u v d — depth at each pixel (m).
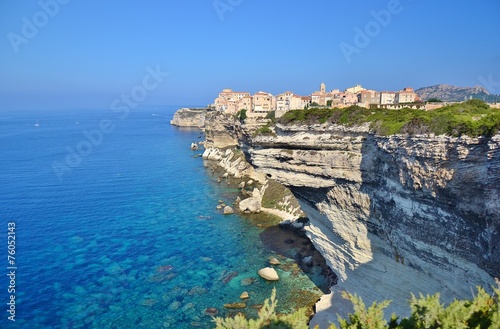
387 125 30.19
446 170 23.73
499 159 20.38
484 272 22.17
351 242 35.25
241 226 61.78
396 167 28.50
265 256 49.88
